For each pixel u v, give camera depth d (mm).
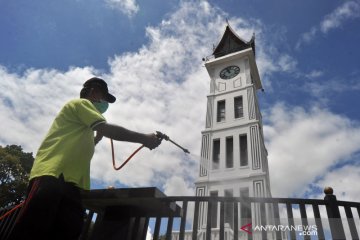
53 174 1423
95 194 3039
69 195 1501
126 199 2967
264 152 23766
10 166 27641
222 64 30688
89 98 1925
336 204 3195
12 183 26766
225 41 34375
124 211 3084
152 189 2857
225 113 25469
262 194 18328
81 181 1601
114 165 1926
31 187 1425
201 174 21328
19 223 1300
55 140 1573
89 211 3434
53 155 1499
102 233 3006
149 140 1708
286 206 3205
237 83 27891
